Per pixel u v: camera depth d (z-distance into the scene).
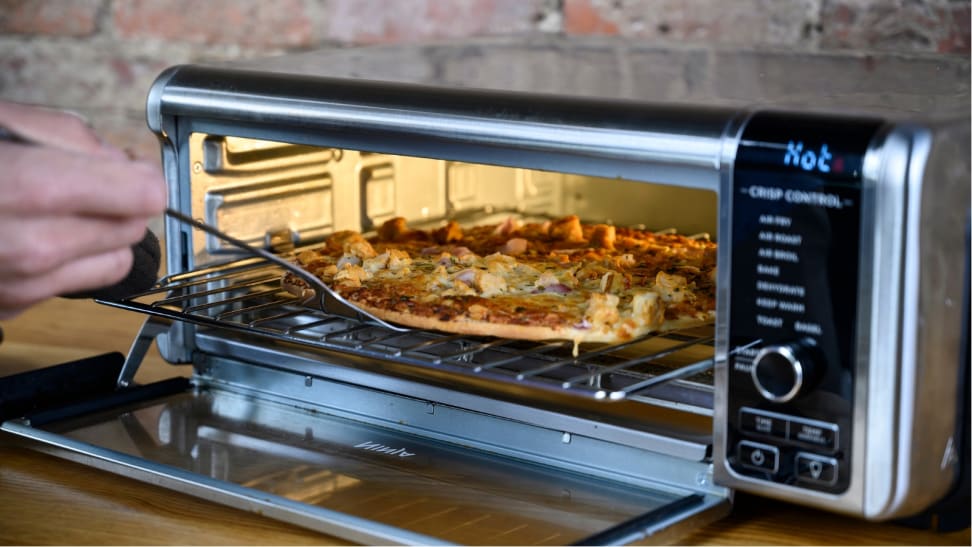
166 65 1.75
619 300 0.99
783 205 0.76
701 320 0.96
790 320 0.76
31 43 1.81
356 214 1.28
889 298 0.72
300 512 0.84
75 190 0.73
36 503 0.92
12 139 0.78
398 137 0.94
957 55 1.14
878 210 0.72
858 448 0.75
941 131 0.73
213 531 0.87
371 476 0.91
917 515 0.85
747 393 0.79
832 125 0.75
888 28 1.34
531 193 1.44
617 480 0.90
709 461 0.84
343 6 1.65
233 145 1.11
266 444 0.98
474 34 1.58
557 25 1.53
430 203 1.38
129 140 1.79
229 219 1.12
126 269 0.81
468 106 0.89
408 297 1.00
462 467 0.93
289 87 0.99
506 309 0.96
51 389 1.06
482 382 0.96
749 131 0.77
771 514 0.89
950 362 0.77
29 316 1.40
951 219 0.75
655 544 0.81
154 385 1.10
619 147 0.82
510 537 0.80
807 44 1.39
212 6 1.71
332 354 1.04
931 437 0.76
